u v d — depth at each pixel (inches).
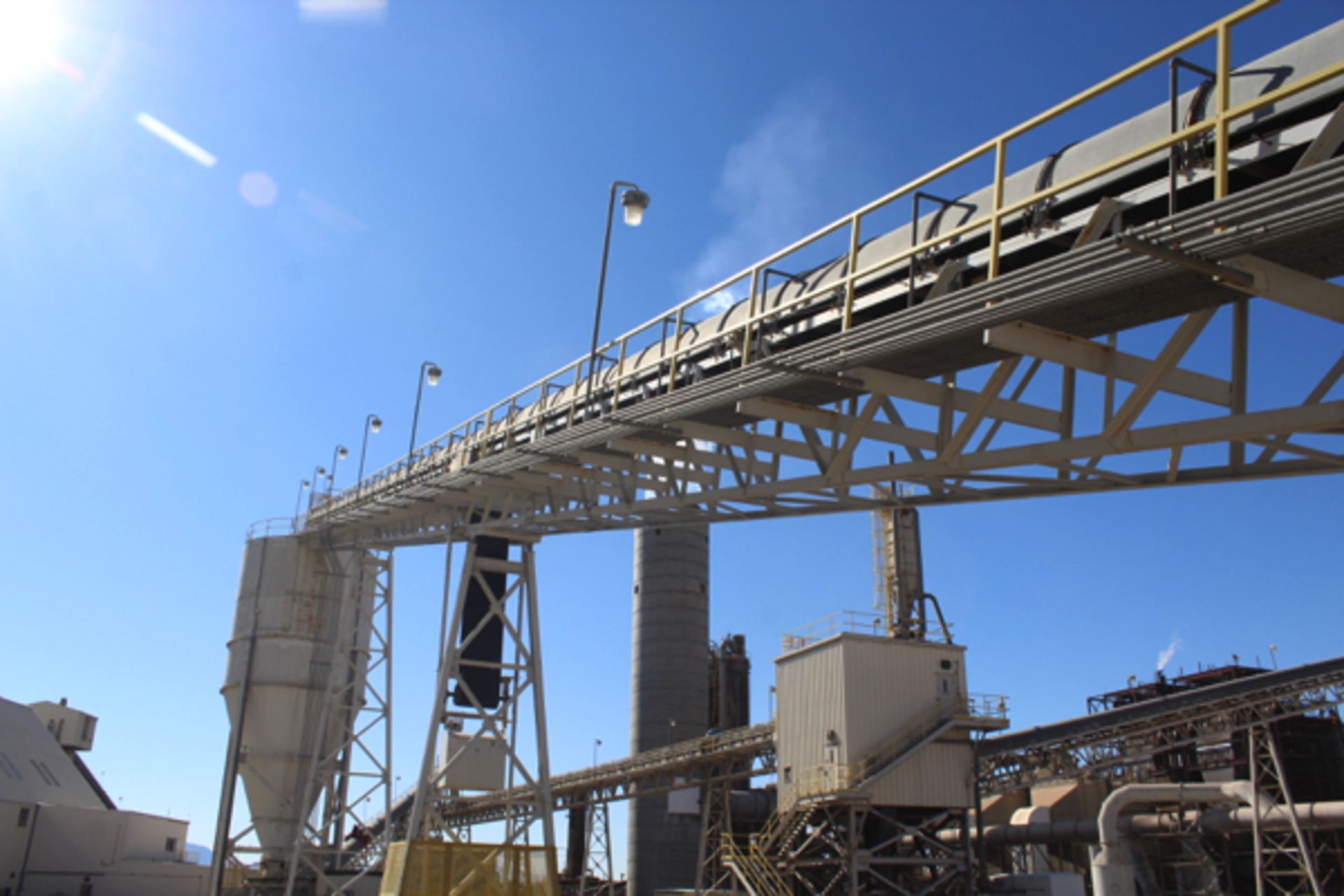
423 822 1268.5
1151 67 439.8
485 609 1406.3
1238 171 463.5
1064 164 533.0
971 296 513.7
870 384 648.4
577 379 969.5
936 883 1502.2
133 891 2132.1
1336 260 442.3
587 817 2689.5
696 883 1857.8
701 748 1924.2
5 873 1921.8
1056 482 644.1
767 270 696.4
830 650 1600.6
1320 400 479.2
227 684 1989.4
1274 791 1813.5
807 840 1505.9
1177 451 580.1
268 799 1909.4
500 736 1245.1
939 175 548.4
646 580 2549.2
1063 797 2440.9
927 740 1542.8
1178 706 1739.7
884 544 2199.8
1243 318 498.9
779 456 852.6
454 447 1270.9
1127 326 534.9
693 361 830.5
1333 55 421.1
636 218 850.8
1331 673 1567.4
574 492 1093.8
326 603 2037.4
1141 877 1774.1
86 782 2482.8
